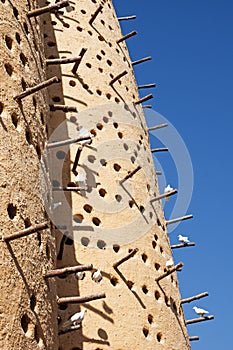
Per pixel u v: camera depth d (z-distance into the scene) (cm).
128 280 1255
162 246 1427
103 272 1228
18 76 1083
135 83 1795
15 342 816
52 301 986
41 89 1107
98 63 1641
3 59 1057
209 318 1419
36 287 916
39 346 880
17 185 955
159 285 1323
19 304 853
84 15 1759
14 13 1188
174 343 1252
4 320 815
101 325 1148
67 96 1489
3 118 993
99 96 1552
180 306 1391
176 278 1448
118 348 1139
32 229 880
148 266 1330
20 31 1171
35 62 1204
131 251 1280
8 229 888
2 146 959
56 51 1593
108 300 1191
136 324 1197
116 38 1825
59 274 962
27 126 1059
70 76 1536
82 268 973
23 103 1069
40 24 1392
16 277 867
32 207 979
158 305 1280
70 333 1107
